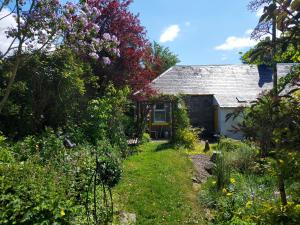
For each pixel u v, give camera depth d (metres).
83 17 10.17
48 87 12.47
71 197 6.69
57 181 6.98
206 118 24.23
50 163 7.88
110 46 11.77
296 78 3.29
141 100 17.55
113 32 16.92
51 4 9.55
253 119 3.36
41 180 6.60
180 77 25.16
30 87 12.10
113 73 16.45
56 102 12.63
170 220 7.45
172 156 13.26
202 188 9.67
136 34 17.70
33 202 5.79
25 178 6.56
